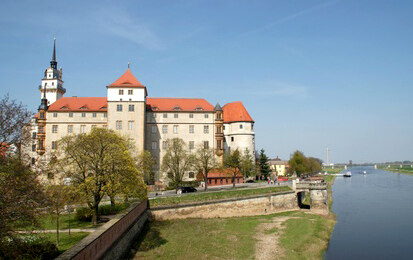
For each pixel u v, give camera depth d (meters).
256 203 69.31
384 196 99.06
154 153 96.38
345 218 67.75
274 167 172.25
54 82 123.12
